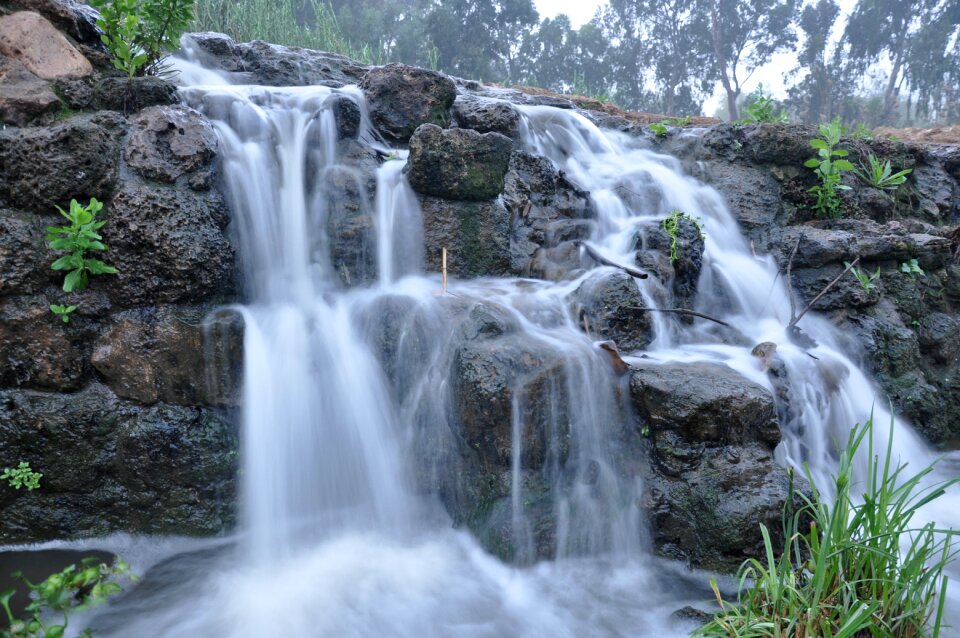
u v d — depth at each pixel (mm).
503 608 3871
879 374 6648
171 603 3846
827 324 6734
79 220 4234
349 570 4191
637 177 7383
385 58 20484
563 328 5090
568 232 6344
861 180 8336
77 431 4367
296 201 5461
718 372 4758
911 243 7199
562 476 4465
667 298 5766
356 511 4777
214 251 4668
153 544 4387
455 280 5699
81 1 6445
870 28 41219
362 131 6348
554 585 4090
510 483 4344
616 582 4129
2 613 3654
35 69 4988
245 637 3553
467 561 4289
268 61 7602
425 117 6508
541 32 40906
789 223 7746
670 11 43312
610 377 4621
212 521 4453
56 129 4441
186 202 4641
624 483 4465
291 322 4844
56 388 4398
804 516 4227
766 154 7840
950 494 5586
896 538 3104
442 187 5645
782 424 5070
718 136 8094
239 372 4555
